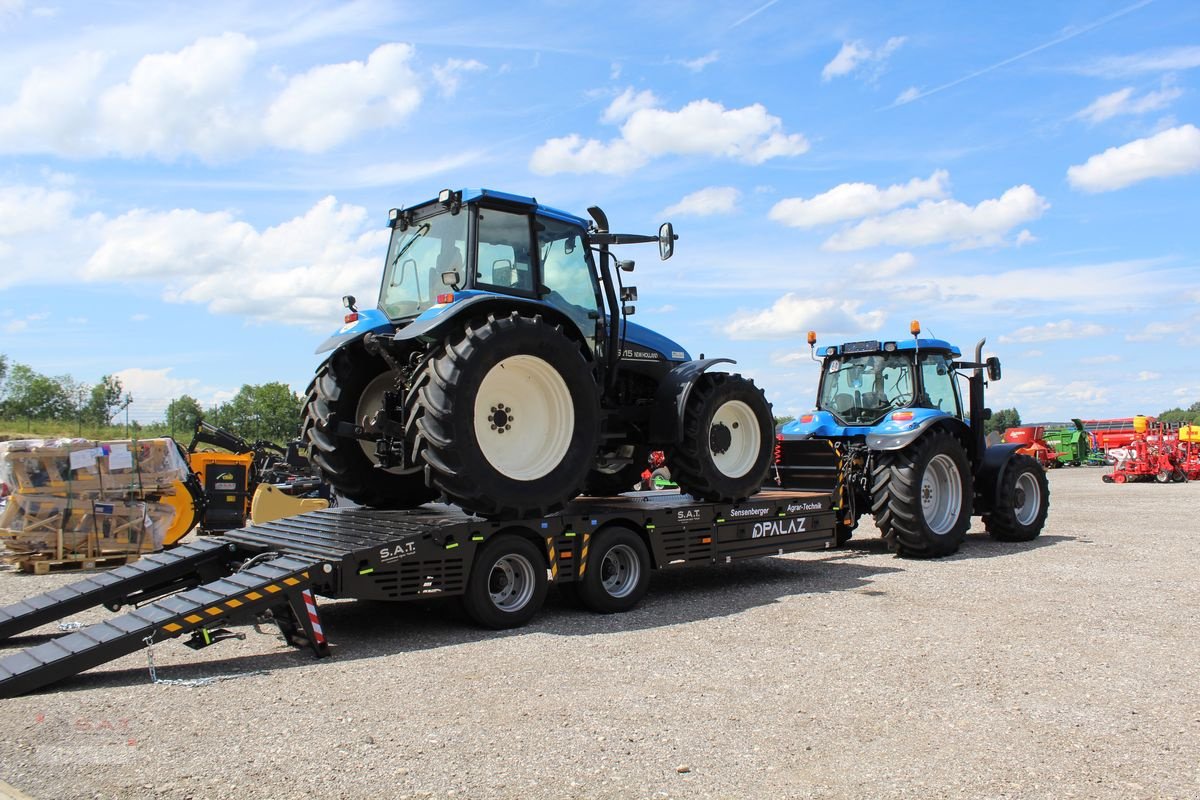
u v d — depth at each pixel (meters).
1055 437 35.66
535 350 6.27
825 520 8.51
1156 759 3.64
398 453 6.67
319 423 6.92
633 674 4.85
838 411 11.00
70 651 4.58
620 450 8.30
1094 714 4.20
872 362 10.70
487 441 6.20
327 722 4.04
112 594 5.93
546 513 6.42
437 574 5.80
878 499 9.37
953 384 10.84
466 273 6.41
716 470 7.56
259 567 5.46
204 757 3.60
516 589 6.24
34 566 9.54
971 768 3.53
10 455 9.61
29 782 3.33
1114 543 10.55
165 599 5.21
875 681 4.71
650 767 3.52
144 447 10.28
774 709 4.25
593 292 7.35
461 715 4.14
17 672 4.43
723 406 7.79
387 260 7.45
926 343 10.22
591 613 6.58
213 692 4.54
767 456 7.99
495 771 3.46
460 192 6.55
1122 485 23.61
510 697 4.43
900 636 5.73
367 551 5.48
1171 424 26.25
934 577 8.09
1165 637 5.70
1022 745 3.79
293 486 14.15
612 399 7.74
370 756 3.61
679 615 6.46
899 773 3.47
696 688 4.57
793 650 5.37
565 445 6.46
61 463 9.80
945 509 9.77
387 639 5.79
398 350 6.86
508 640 5.69
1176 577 7.99
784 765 3.55
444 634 5.90
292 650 5.48
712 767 3.52
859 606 6.73
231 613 4.99
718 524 7.51
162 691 4.55
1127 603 6.79
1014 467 10.58
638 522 6.86
